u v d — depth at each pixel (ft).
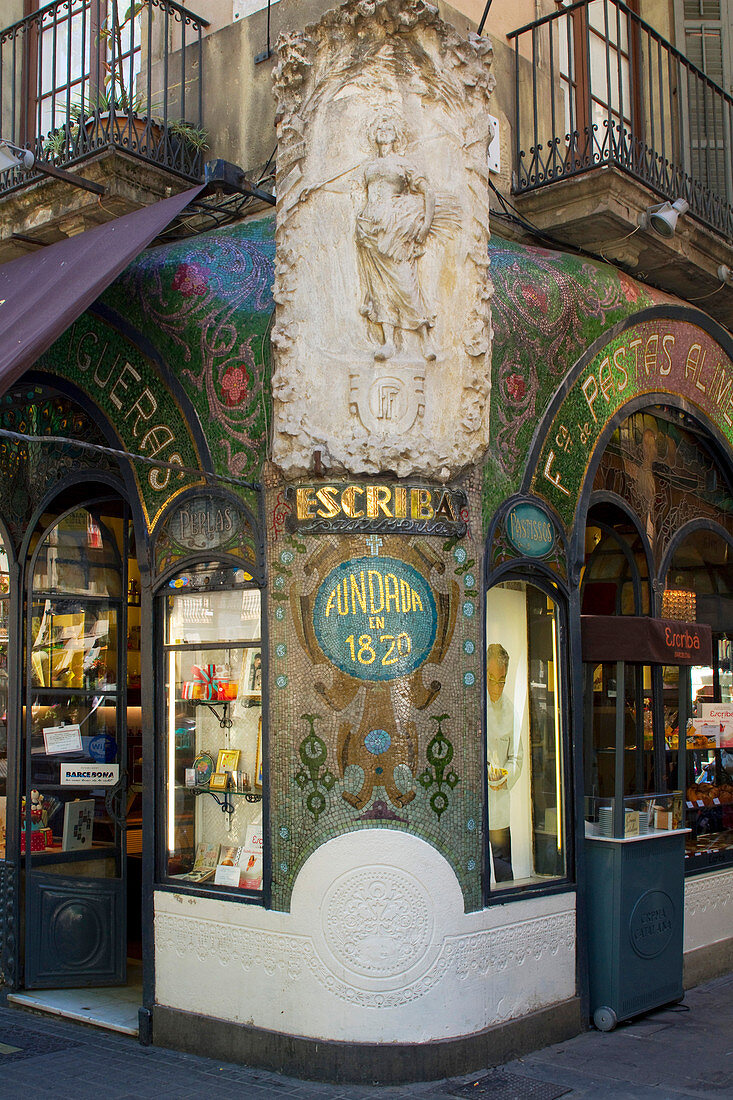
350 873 18.56
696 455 28.53
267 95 23.85
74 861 24.02
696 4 31.91
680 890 23.17
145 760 21.39
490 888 20.08
